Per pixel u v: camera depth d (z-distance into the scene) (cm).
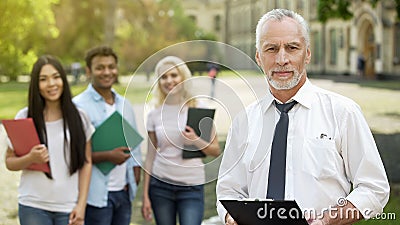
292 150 298
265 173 301
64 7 4131
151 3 5109
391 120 1546
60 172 471
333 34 4331
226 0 6094
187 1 7594
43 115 471
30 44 3209
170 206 491
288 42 291
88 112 504
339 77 3684
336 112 297
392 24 3472
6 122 459
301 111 301
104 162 502
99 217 504
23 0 2530
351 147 293
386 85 2830
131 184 521
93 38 4262
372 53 3738
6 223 747
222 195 314
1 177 994
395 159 1047
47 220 468
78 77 3438
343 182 294
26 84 3177
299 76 294
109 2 4141
